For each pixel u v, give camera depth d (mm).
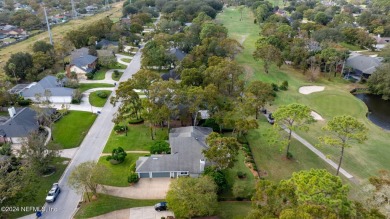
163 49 128125
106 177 66438
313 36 159125
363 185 57969
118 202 59438
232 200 60688
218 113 82688
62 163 71188
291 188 44875
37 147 64188
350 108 103125
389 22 195875
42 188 63031
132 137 82375
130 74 129250
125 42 170000
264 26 181250
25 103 99875
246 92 89188
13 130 79312
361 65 130250
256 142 81125
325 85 122375
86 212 56562
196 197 51375
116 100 82688
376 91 115812
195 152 68250
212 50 128500
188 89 83750
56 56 135125
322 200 41719
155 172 66125
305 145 80500
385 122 96250
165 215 56281
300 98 109562
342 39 160375
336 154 77062
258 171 69812
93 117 93000
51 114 89000
